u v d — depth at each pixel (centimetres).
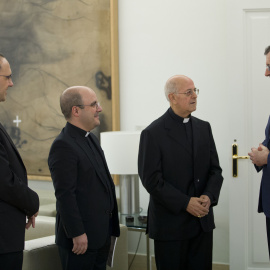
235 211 371
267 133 289
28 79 464
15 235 231
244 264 372
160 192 276
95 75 432
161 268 286
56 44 449
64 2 443
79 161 258
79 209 258
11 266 230
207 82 398
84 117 267
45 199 411
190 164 287
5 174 225
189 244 291
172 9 405
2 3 471
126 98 425
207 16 396
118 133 354
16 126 474
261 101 364
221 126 396
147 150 285
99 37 428
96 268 275
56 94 453
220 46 394
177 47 405
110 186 277
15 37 467
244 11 362
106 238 269
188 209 274
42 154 465
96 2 427
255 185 370
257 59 362
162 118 294
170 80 290
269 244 283
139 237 431
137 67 419
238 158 366
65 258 262
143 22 414
